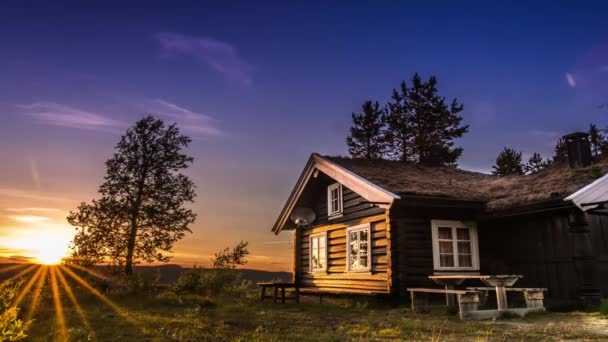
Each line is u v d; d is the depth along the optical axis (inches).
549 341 279.1
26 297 520.1
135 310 490.6
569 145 617.3
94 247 762.2
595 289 455.5
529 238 540.4
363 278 624.4
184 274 703.1
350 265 667.4
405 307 524.4
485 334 309.1
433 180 668.7
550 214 520.7
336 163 698.8
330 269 721.6
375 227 611.2
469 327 346.0
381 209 601.9
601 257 485.4
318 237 775.7
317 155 748.0
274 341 285.4
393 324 372.5
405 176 668.7
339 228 711.7
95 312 459.8
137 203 815.7
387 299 545.6
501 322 376.8
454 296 492.7
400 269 549.0
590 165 589.6
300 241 831.1
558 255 506.0
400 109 1576.0
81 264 693.3
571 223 475.8
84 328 339.6
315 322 395.9
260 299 700.7
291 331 338.3
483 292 526.0
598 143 792.3
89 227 786.2
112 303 567.8
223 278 715.4
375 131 1590.8
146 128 848.9
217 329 335.0
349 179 654.5
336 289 692.7
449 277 456.4
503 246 569.9
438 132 1547.7
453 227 588.1
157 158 842.8
